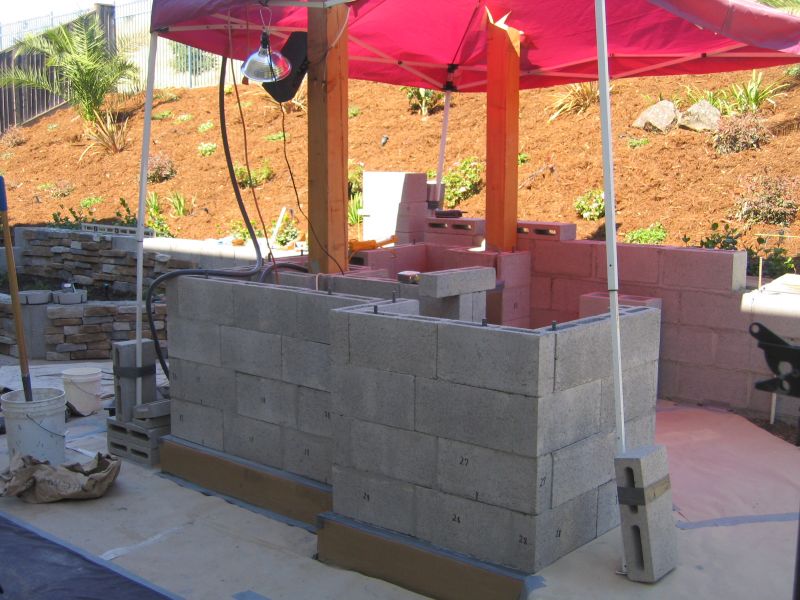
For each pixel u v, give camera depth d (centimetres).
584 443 474
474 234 1027
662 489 454
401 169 1639
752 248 1093
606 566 459
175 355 679
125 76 2361
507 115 902
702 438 686
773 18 644
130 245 1381
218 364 643
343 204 725
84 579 508
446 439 473
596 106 1606
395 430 495
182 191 1834
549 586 436
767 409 742
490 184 923
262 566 530
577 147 1498
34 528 580
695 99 1492
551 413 445
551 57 1027
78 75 2183
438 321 475
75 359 1148
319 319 569
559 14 873
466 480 468
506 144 907
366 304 538
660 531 449
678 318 789
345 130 717
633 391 513
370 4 864
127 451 724
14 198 2003
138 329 723
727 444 672
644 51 977
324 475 583
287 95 707
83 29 2264
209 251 1289
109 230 1569
